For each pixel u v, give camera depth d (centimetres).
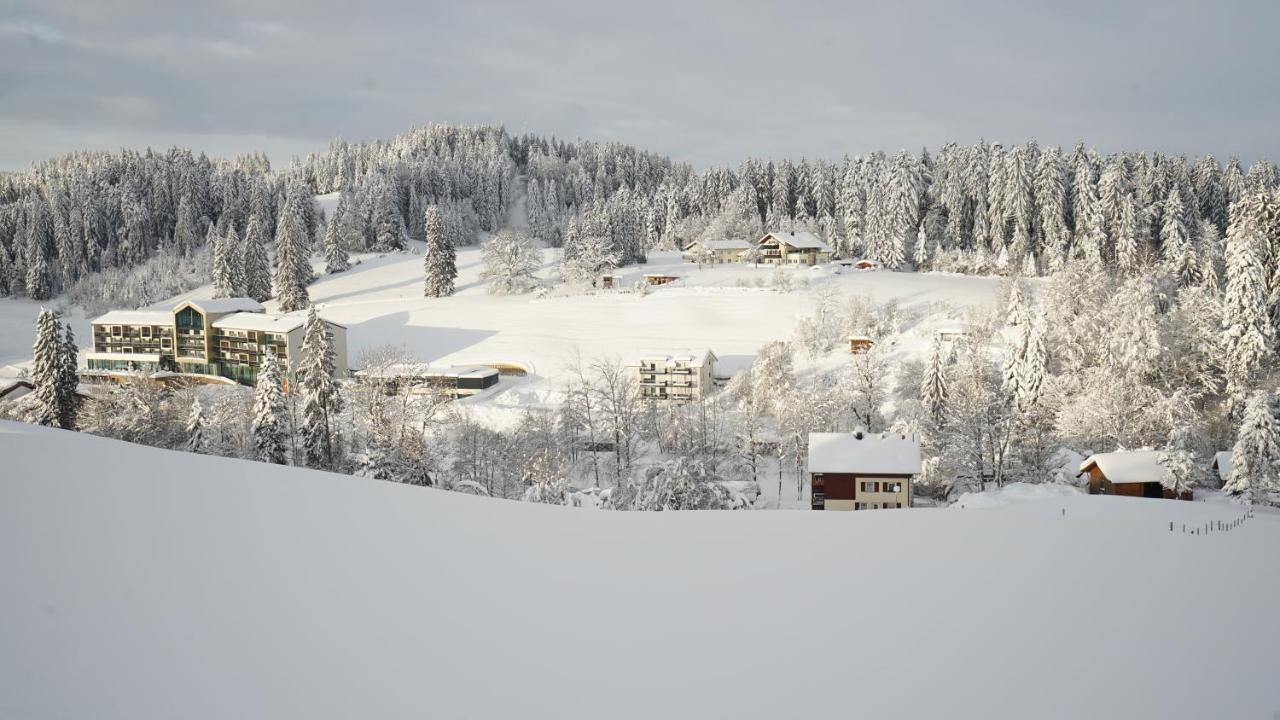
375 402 5734
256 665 786
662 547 1364
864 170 15588
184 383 7956
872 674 863
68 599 878
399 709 728
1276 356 5672
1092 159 13862
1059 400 5709
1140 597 1198
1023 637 996
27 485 1270
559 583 1121
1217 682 886
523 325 10419
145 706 686
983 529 1645
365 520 1343
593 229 13775
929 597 1141
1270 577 1362
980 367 6153
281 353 8888
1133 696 840
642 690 802
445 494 1636
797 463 5722
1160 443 5062
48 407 6125
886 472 4391
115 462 1503
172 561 1030
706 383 7812
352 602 973
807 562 1310
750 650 917
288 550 1131
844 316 9112
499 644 893
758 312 10356
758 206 18025
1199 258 9938
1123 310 5806
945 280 11962
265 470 1633
